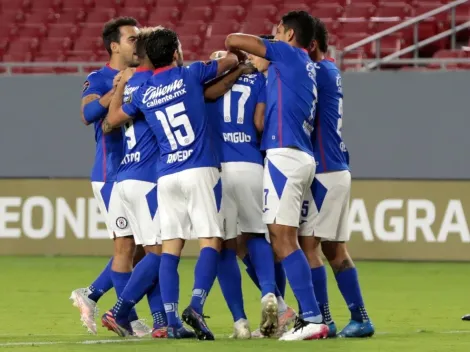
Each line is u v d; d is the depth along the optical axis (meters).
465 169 51.66
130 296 26.64
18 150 55.31
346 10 63.56
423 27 60.25
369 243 52.28
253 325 30.25
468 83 51.62
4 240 55.41
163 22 66.31
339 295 38.66
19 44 66.25
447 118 51.78
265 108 26.28
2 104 55.44
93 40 65.56
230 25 64.44
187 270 48.31
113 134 28.30
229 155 26.33
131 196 26.92
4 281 43.78
